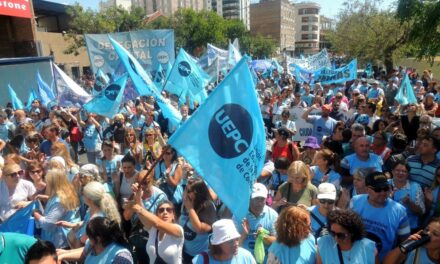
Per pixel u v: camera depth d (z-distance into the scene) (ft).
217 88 11.19
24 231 14.07
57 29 150.00
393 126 25.35
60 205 13.75
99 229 10.46
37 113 35.42
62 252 12.18
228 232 10.02
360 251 9.90
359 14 105.91
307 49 434.71
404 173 13.91
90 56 41.16
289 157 20.70
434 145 15.79
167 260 11.60
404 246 9.87
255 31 413.18
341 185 16.37
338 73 53.36
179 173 17.33
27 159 20.25
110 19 123.54
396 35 86.43
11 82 54.29
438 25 24.89
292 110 31.65
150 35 41.19
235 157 11.28
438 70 79.36
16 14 68.33
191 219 12.51
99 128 30.35
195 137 10.91
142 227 13.32
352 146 19.20
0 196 15.88
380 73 81.46
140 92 25.20
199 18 152.05
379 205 11.85
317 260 10.43
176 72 32.99
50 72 60.03
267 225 12.74
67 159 19.49
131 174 16.25
